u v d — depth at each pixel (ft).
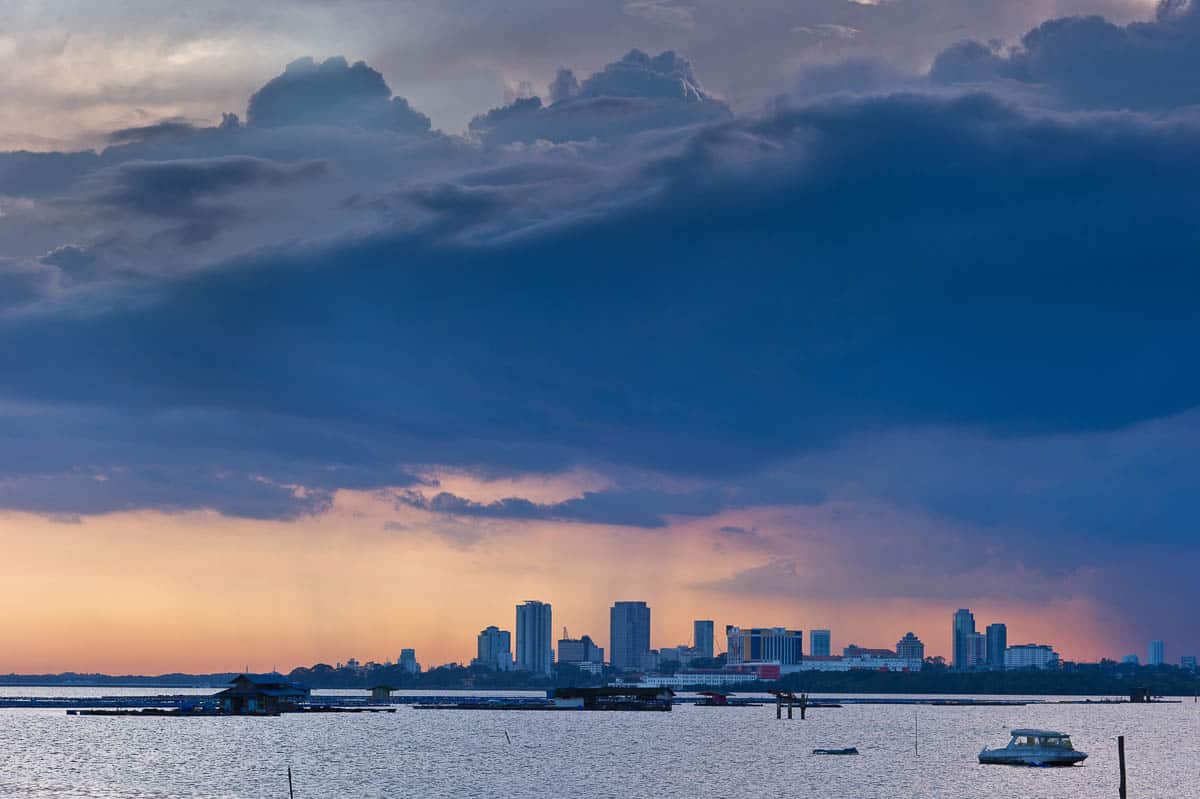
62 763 647.15
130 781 571.28
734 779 599.16
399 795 532.32
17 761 654.94
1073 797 540.93
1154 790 565.94
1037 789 566.36
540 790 552.41
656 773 624.18
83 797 519.19
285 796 526.98
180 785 557.33
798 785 577.02
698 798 531.91
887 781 594.65
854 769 650.84
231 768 627.87
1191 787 578.25
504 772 622.54
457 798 523.70
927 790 561.84
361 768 634.84
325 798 520.01
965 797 538.47
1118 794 552.00
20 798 514.68
